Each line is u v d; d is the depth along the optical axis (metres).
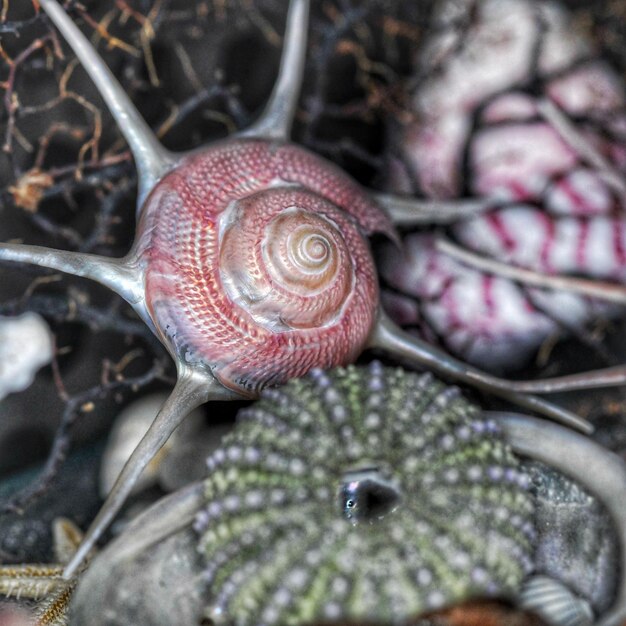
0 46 0.30
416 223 0.33
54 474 0.31
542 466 0.28
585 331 0.33
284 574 0.25
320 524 0.25
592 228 0.33
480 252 0.33
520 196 0.33
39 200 0.32
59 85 0.31
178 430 0.30
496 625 0.25
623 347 0.33
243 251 0.28
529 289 0.33
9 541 0.30
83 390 0.33
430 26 0.35
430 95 0.34
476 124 0.34
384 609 0.25
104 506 0.28
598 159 0.33
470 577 0.25
